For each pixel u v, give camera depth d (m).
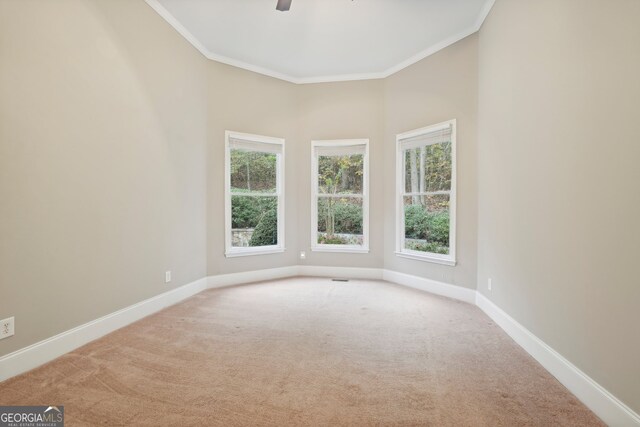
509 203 2.88
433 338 2.80
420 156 4.52
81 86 2.53
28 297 2.17
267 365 2.28
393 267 4.86
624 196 1.60
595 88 1.80
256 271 4.88
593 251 1.81
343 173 5.21
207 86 4.34
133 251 3.11
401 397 1.90
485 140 3.46
